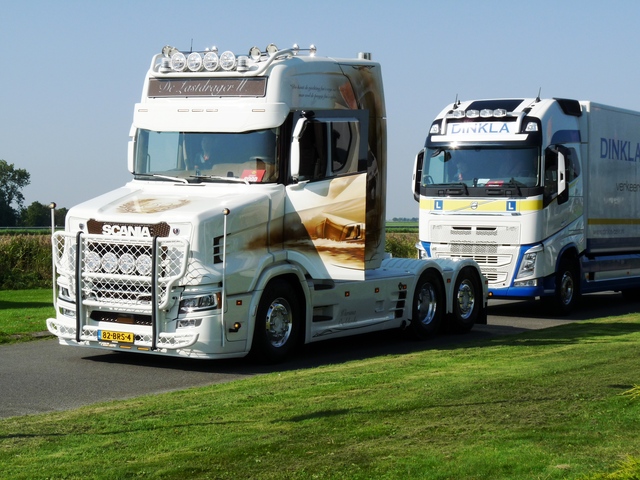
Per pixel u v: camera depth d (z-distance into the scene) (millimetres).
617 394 8844
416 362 11461
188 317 11609
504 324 18250
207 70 12844
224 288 11656
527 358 11664
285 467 6434
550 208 19250
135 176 13141
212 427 7668
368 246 13773
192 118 12844
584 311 21297
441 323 16359
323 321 13344
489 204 19359
